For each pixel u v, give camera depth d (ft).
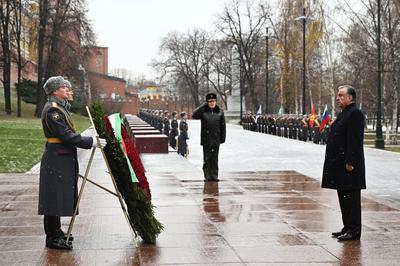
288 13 233.14
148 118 218.59
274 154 100.22
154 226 28.58
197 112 53.62
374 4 162.91
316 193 46.11
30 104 268.41
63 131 26.16
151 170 65.05
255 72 318.04
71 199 26.73
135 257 26.18
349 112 28.84
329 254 26.71
